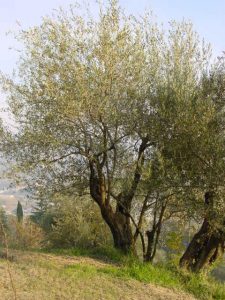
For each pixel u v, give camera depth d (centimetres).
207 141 1207
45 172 1389
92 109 1241
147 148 1349
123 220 1430
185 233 1602
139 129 1312
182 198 1246
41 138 1255
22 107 1284
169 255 1566
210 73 1314
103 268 1169
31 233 2272
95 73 1225
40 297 832
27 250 1303
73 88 1208
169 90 1293
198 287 1201
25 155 1335
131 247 1423
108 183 1382
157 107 1297
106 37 1249
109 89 1252
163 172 1227
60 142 1265
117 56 1257
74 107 1203
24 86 1275
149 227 1628
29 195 1377
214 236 1387
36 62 1259
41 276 971
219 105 1280
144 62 1313
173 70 1332
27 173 1351
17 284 878
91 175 1368
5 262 1039
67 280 984
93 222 2177
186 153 1236
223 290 1205
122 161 1371
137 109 1296
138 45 1309
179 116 1221
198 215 1277
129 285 1059
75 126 1278
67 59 1231
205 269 1402
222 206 1206
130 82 1292
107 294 952
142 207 1452
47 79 1218
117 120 1276
